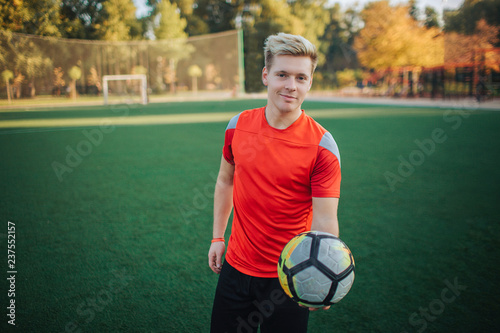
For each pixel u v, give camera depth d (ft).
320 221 4.52
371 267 9.39
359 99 91.71
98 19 107.34
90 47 94.17
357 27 163.32
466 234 11.34
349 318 7.39
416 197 15.05
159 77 126.52
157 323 7.32
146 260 9.93
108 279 8.98
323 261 4.10
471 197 14.96
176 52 121.19
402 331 6.95
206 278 9.00
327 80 145.89
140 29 121.90
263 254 4.85
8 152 26.00
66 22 94.73
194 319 7.44
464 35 67.36
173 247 10.71
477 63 67.82
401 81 94.73
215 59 138.21
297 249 4.23
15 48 71.36
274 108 4.53
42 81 78.95
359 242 10.85
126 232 11.82
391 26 85.10
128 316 7.54
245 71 128.67
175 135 34.04
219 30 152.15
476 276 8.87
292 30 132.16
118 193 16.15
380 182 17.33
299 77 4.35
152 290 8.48
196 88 132.36
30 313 7.63
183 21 126.00
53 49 82.99
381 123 40.40
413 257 9.88
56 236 11.51
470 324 7.12
